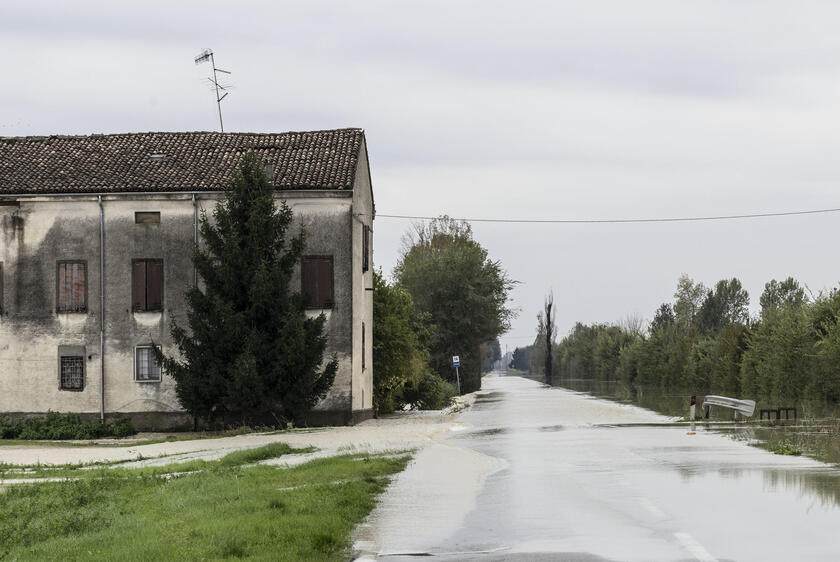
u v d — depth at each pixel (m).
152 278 68.38
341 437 55.31
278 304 62.97
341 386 67.00
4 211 69.19
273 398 63.81
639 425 60.06
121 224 68.75
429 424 67.12
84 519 22.62
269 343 62.88
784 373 93.44
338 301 67.50
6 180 69.69
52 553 18.09
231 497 25.97
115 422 66.94
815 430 52.81
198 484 29.94
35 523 22.66
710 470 32.47
